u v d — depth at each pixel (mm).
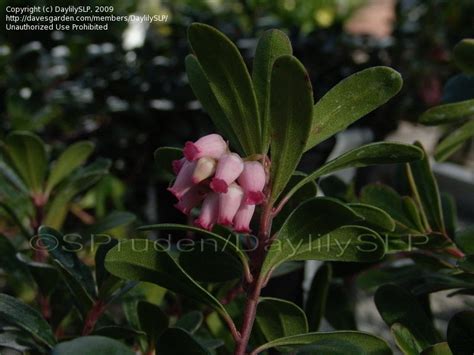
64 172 247
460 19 623
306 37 527
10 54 449
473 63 179
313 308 198
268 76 153
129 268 152
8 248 210
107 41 514
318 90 491
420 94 590
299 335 155
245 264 154
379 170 537
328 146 302
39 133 455
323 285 197
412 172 197
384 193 197
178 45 503
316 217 148
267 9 795
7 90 425
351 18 1064
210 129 475
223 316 155
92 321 182
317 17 944
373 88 151
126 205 468
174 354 149
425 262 201
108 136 472
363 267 225
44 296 199
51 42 503
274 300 170
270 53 153
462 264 164
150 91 474
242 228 144
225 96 151
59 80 469
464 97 208
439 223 193
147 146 478
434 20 615
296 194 181
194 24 143
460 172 598
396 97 558
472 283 182
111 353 134
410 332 170
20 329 181
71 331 249
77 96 459
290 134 145
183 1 698
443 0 622
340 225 148
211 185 142
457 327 159
